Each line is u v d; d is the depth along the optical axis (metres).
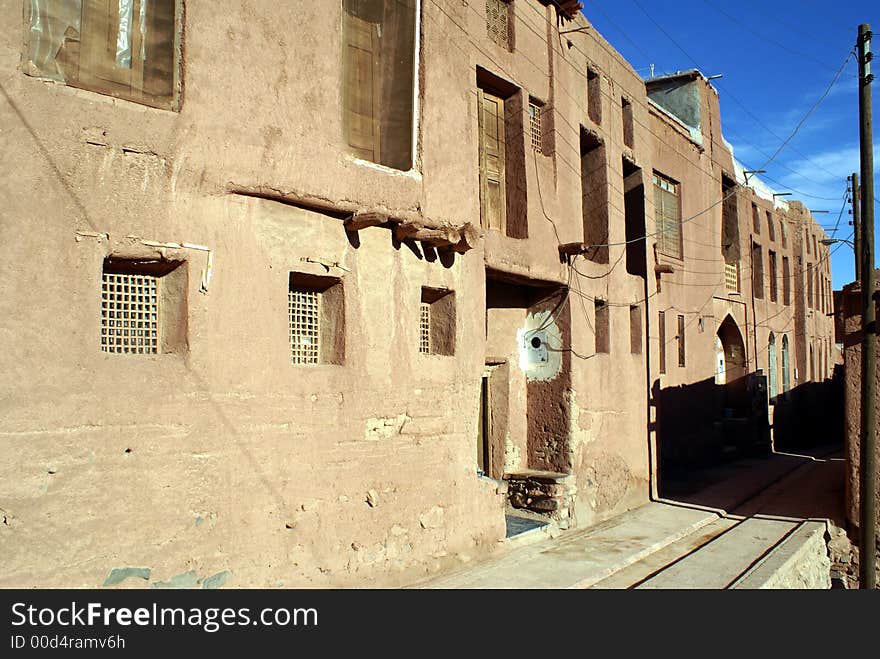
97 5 6.02
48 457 5.24
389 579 7.77
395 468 7.99
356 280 7.73
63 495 5.29
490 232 10.27
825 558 12.57
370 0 8.44
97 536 5.44
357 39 8.29
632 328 15.17
